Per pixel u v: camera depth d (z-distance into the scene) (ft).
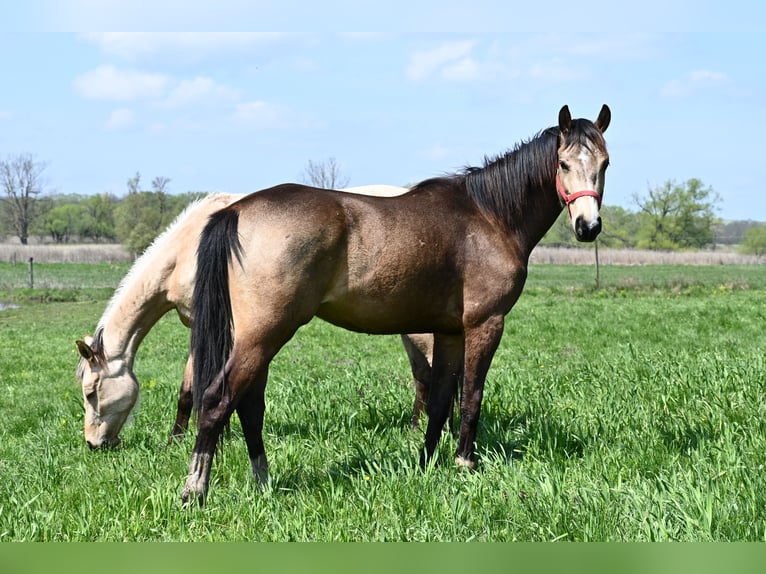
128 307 19.42
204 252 13.97
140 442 20.57
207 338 13.85
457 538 12.28
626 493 13.65
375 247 14.60
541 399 22.15
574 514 12.74
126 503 13.98
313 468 16.69
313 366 35.37
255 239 13.80
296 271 13.84
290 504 14.17
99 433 19.88
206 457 13.88
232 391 13.83
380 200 15.24
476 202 16.37
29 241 269.64
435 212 15.57
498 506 13.42
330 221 14.19
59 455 19.12
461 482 14.98
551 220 17.10
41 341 48.14
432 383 17.12
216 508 13.85
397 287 14.92
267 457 17.17
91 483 16.24
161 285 19.16
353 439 18.85
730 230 284.20
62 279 112.88
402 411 21.72
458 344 16.98
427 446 16.84
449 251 15.47
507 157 16.74
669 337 42.68
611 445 17.42
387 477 14.74
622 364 27.84
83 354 19.43
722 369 24.08
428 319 15.83
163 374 34.04
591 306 61.41
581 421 19.21
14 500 14.47
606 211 228.43
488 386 23.49
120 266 149.79
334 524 12.90
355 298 14.80
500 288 15.90
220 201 19.53
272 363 36.60
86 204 277.23
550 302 65.05
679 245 215.72
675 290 76.28
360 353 40.14
